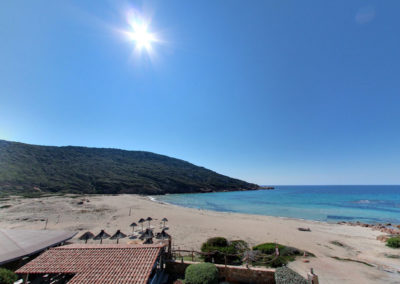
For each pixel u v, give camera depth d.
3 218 26.34
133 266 7.63
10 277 8.12
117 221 26.91
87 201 46.28
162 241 17.19
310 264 13.00
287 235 21.31
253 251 13.32
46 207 35.00
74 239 18.28
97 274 7.22
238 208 50.25
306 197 81.88
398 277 11.29
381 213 41.97
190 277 8.82
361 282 10.62
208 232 21.56
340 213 42.12
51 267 7.72
